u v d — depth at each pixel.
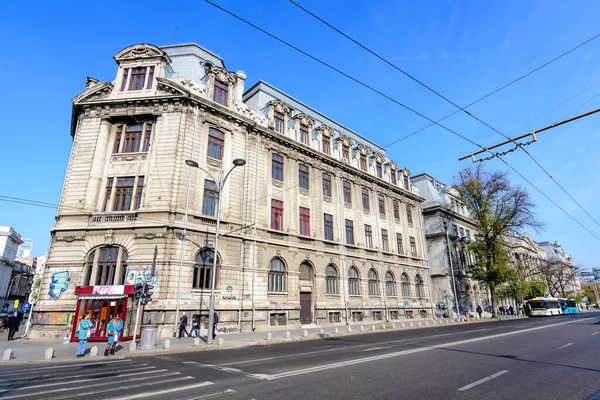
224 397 6.81
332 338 19.39
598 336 17.62
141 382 8.31
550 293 73.94
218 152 25.06
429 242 47.25
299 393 7.04
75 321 17.98
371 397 6.72
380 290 34.69
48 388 7.79
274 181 28.12
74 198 21.88
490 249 41.69
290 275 26.62
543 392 7.09
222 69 26.44
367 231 36.00
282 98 33.25
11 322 19.44
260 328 23.33
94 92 24.17
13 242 73.00
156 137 23.05
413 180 52.88
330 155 34.00
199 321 20.61
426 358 11.23
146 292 16.23
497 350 13.05
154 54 25.06
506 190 41.59
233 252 23.52
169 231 20.84
